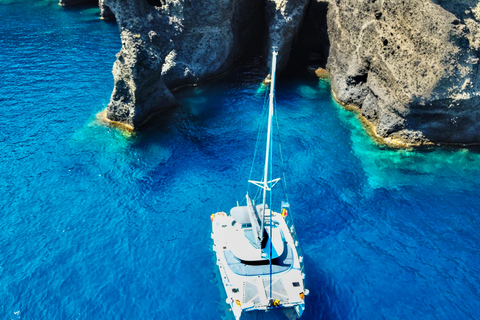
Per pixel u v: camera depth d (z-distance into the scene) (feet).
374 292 88.53
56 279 91.20
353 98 149.79
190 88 163.02
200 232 102.27
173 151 128.57
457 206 109.09
